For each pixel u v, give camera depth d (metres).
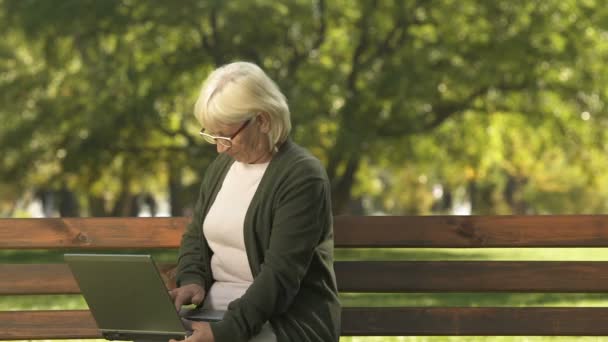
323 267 5.41
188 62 31.84
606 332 6.53
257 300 5.14
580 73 32.16
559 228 6.49
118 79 31.55
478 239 6.52
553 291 6.54
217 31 31.88
